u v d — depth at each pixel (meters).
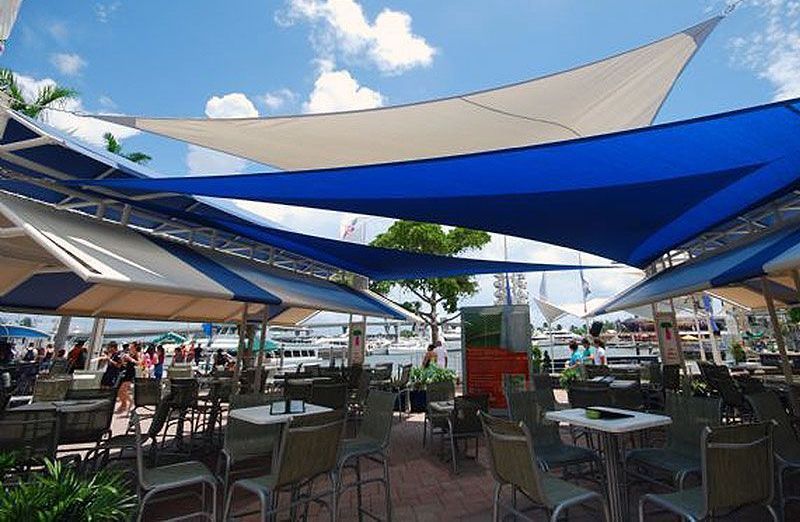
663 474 5.06
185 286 4.66
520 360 9.35
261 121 5.59
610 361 18.12
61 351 15.62
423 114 5.50
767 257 4.52
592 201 5.09
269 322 14.01
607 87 5.26
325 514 4.24
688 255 7.79
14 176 5.00
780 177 4.68
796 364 11.08
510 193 4.80
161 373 14.30
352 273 11.06
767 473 2.73
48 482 2.54
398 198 5.03
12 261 5.29
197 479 3.42
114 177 5.97
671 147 3.65
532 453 2.83
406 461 6.16
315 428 3.20
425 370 10.69
